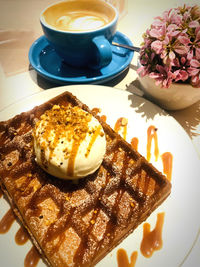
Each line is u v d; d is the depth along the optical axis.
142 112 0.20
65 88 0.22
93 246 0.13
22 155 0.17
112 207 0.15
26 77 0.25
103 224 0.15
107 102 0.21
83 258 0.13
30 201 0.15
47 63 0.25
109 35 0.23
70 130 0.16
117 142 0.18
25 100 0.21
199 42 0.17
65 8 0.25
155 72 0.18
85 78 0.23
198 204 0.15
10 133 0.18
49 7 0.24
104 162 0.17
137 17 0.31
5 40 0.29
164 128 0.19
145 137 0.19
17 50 0.28
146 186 0.16
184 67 0.17
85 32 0.21
